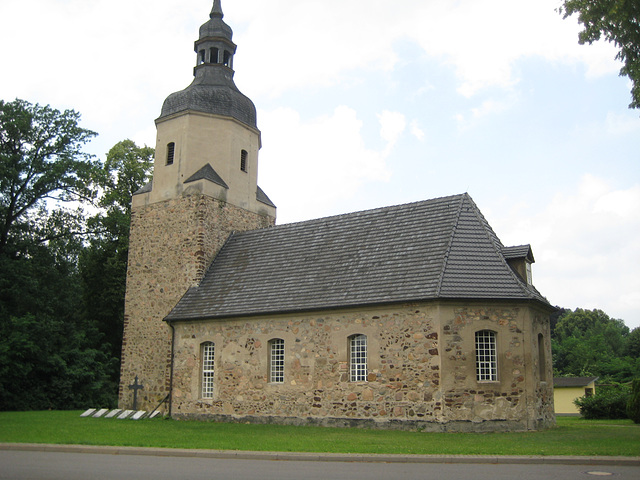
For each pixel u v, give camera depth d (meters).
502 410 18.81
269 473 10.54
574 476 10.45
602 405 28.62
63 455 12.88
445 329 19.09
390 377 19.67
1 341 29.97
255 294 23.77
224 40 30.52
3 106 32.50
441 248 21.02
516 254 20.88
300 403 21.38
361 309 20.66
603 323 88.25
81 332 36.34
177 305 25.42
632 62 15.68
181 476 10.05
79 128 34.12
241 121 29.53
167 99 29.45
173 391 24.59
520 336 19.39
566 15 15.71
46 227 34.88
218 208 27.61
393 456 12.52
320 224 25.86
